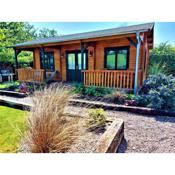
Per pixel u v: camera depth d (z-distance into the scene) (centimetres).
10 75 1187
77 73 1016
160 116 438
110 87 730
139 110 463
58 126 223
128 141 293
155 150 261
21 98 654
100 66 902
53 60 1118
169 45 1616
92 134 283
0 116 395
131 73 693
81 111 326
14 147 246
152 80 638
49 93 300
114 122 297
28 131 231
